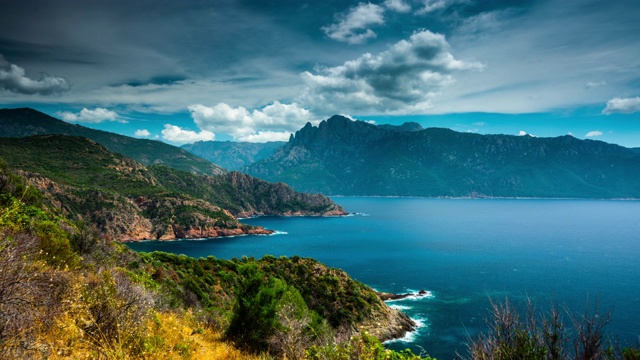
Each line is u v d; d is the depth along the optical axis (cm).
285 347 1099
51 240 1250
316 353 968
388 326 5647
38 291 627
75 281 742
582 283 9131
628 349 514
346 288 6125
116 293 811
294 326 1153
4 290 554
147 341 755
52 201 14212
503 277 9969
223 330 1497
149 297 1052
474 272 10700
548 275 10169
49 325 604
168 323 1134
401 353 981
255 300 1348
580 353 530
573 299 7569
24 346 526
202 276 5034
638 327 5856
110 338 676
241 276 1447
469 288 8800
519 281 9456
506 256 13438
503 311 609
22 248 670
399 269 11250
